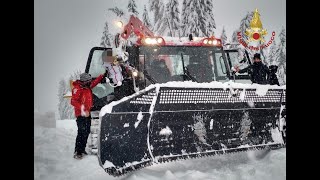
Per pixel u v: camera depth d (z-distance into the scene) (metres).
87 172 6.31
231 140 6.80
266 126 7.30
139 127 5.87
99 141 5.50
